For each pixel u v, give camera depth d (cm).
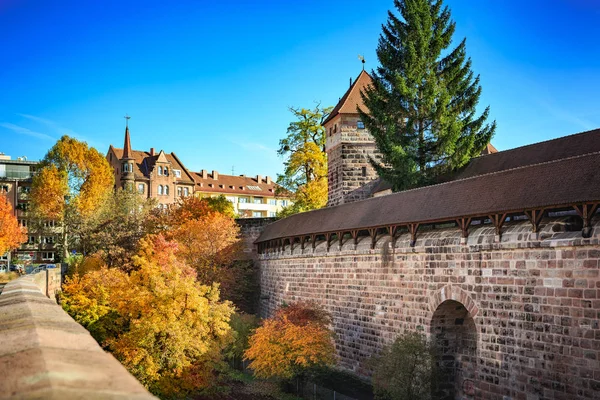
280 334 3878
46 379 357
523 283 2722
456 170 4731
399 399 3045
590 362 2411
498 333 2844
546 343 2603
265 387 3941
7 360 422
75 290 4466
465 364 3256
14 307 822
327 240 4444
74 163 8925
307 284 4759
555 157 3709
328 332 3972
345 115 6062
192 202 7388
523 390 2702
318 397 3700
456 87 5128
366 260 3928
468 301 3028
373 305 3841
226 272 6003
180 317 3275
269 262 5709
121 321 3862
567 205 2492
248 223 6588
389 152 4956
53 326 605
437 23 5259
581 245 2450
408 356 3127
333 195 6259
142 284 3444
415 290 3438
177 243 6081
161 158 11362
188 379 3155
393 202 3819
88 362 429
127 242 6900
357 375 3978
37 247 9906
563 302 2533
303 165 7712
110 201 8594
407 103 5106
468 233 3073
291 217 5450
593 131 3650
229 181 13838
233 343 4406
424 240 3375
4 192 10362
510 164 4116
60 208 8662
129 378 382
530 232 2697
